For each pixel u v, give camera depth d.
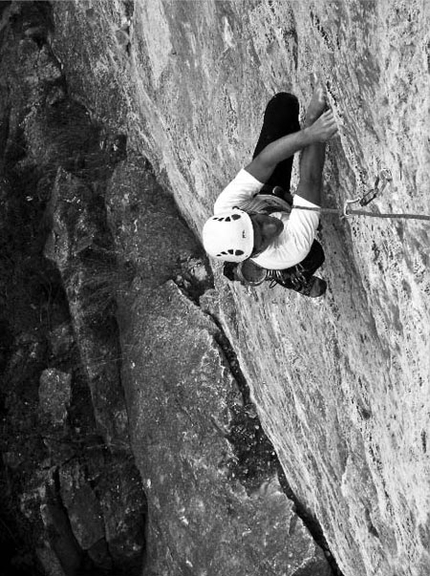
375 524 7.20
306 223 4.89
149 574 11.48
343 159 5.31
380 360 5.97
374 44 4.56
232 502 9.64
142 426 10.95
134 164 12.07
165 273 11.05
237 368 10.00
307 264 5.21
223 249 4.78
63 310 12.84
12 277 13.22
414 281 5.05
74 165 13.05
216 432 9.89
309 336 7.14
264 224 4.84
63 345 12.61
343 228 5.68
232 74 7.50
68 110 13.73
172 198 11.57
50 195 13.05
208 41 7.90
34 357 12.88
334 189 5.59
